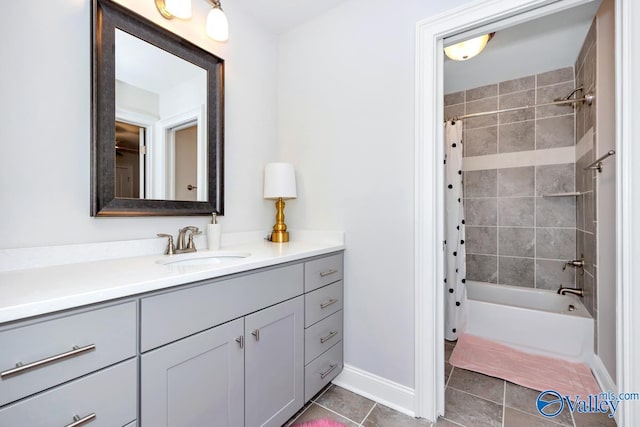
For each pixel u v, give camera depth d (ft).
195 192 4.99
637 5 3.34
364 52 5.33
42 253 3.37
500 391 5.31
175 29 4.72
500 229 8.83
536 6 3.86
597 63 5.68
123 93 4.07
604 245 5.42
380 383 5.07
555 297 7.72
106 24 3.87
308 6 5.70
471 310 7.56
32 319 2.03
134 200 4.17
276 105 6.64
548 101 8.11
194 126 4.97
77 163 3.66
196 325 3.05
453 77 8.50
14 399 1.95
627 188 3.46
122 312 2.49
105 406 2.39
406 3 4.85
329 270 5.11
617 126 3.59
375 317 5.16
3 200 3.13
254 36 6.10
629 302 3.45
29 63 3.28
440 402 4.67
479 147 9.14
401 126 4.90
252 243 5.77
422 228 4.65
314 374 4.75
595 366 5.78
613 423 4.46
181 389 2.92
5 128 3.13
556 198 8.04
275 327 4.02
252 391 3.68
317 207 5.96
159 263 3.82
